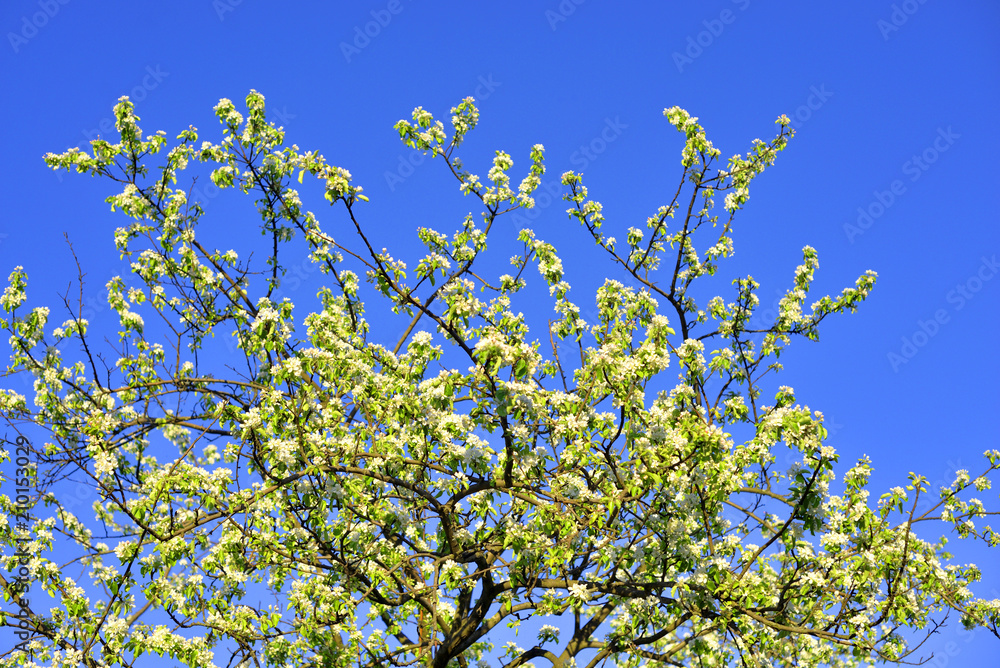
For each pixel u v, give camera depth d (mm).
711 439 6855
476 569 8180
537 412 6945
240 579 7863
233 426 7676
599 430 7238
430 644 8789
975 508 8453
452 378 6484
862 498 7590
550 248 8391
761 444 7082
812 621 8219
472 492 7469
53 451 8180
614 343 7062
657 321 7344
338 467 7277
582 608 8594
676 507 7395
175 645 7590
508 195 8766
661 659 7898
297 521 8164
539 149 8938
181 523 8031
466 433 7270
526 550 7375
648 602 8109
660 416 7336
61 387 8508
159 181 9266
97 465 7203
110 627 7672
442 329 7617
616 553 7895
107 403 8344
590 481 7879
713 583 7180
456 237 8656
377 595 7906
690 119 9680
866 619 7070
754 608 7312
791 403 7332
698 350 8477
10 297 8414
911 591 7566
